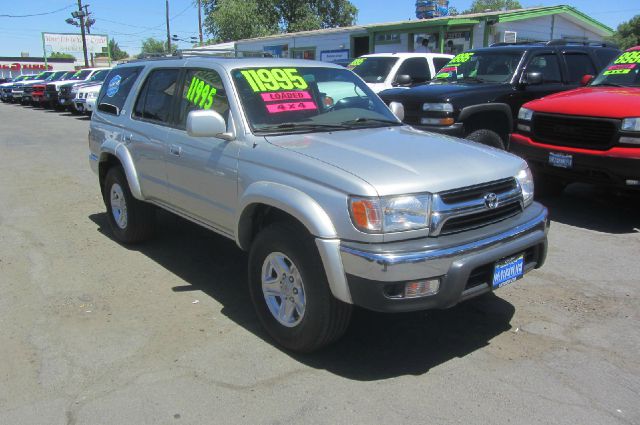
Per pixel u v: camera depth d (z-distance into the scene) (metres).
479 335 3.82
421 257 2.97
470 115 7.60
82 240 5.94
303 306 3.40
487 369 3.39
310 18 36.69
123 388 3.19
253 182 3.66
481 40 17.75
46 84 26.20
